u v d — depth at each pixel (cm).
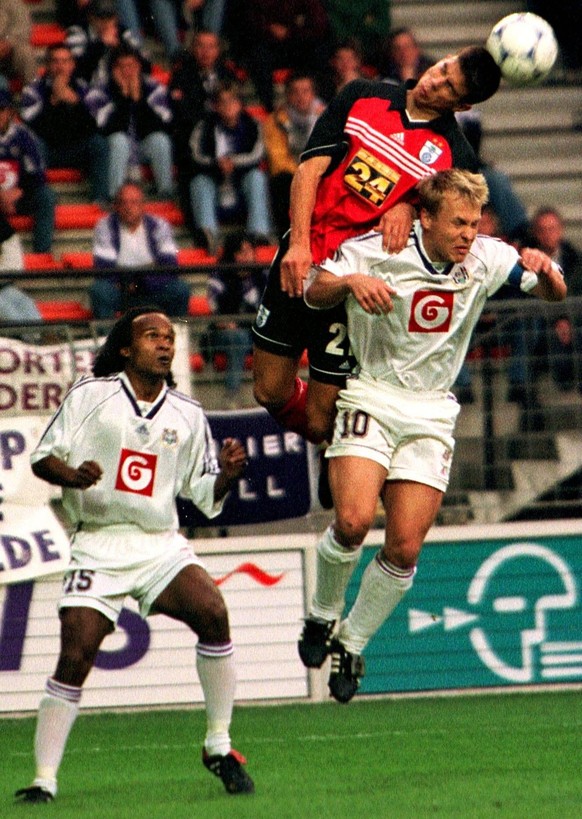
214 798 2008
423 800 1934
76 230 4616
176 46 4997
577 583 3541
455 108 2008
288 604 3425
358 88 2027
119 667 3359
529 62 1997
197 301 4422
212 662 2061
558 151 5416
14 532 3266
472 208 1897
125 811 1886
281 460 3391
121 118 4616
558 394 3575
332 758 2494
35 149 4453
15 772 2436
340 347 2038
